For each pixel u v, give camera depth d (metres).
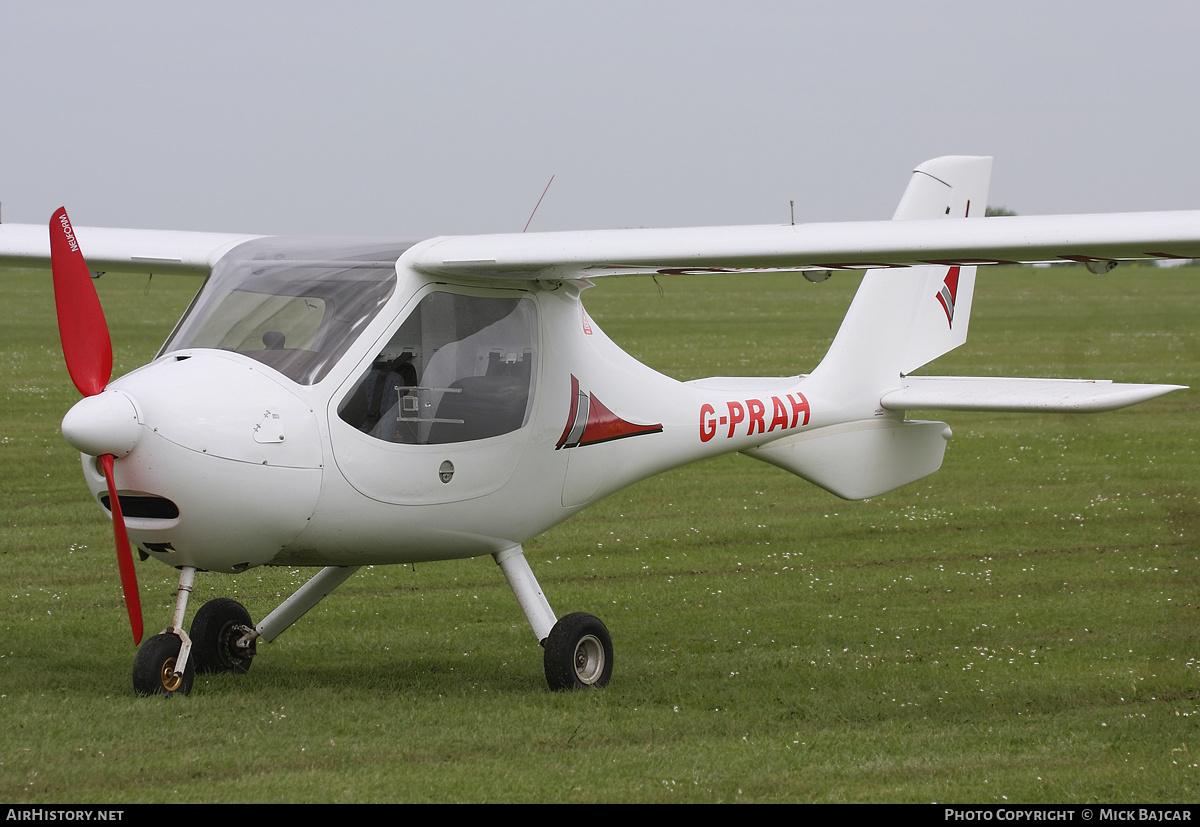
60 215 17.36
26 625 23.17
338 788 14.68
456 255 18.48
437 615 25.41
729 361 70.44
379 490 17.97
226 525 16.97
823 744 16.97
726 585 28.38
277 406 17.05
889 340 27.59
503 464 19.56
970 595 27.41
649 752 16.44
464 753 16.20
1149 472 43.19
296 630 23.94
